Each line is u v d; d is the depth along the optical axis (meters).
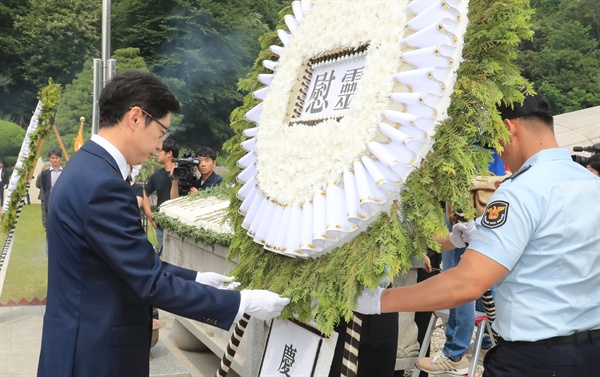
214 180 7.23
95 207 1.97
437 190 1.93
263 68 2.80
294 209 2.14
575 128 10.77
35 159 7.06
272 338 2.38
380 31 2.06
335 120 2.16
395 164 1.84
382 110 1.95
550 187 2.00
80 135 11.05
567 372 1.95
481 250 1.97
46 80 35.56
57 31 34.38
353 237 2.01
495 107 1.91
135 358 2.08
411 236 1.95
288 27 2.67
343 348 2.30
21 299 7.52
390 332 2.70
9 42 35.16
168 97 2.14
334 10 2.33
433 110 1.87
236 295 2.11
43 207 9.21
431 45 1.92
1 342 5.79
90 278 2.01
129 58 28.31
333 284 2.02
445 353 3.51
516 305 2.03
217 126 35.16
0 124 24.41
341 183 2.03
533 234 1.99
